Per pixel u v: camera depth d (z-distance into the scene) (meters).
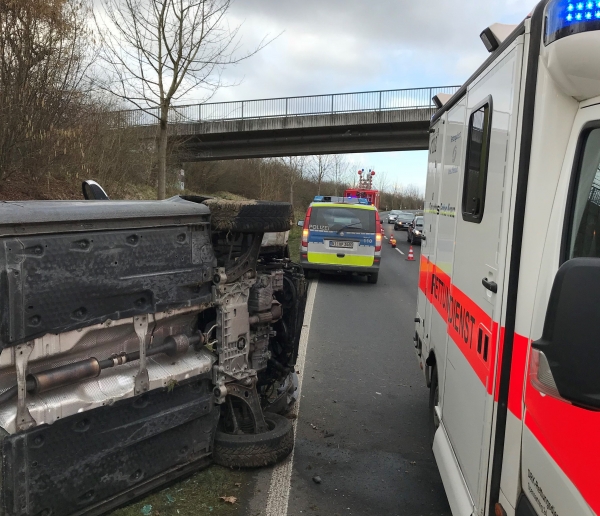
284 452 3.70
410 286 13.03
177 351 3.00
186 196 3.79
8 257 2.20
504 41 2.41
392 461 4.03
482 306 2.53
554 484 1.71
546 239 1.99
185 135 21.31
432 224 4.68
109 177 14.67
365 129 27.50
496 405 2.22
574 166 1.89
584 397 1.37
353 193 33.66
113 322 2.65
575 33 1.69
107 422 2.70
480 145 2.78
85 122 12.85
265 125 26.95
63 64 10.77
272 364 4.29
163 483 3.14
